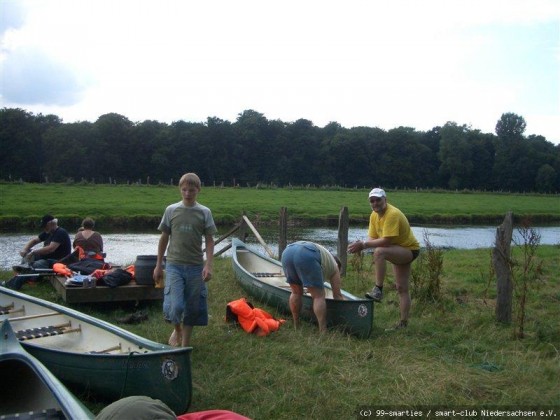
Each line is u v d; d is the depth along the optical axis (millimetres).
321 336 6316
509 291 7133
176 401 4215
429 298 8242
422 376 5156
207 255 5809
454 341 6426
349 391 4824
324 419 4359
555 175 87875
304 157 89312
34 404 4227
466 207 43500
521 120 113438
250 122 87562
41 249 9672
